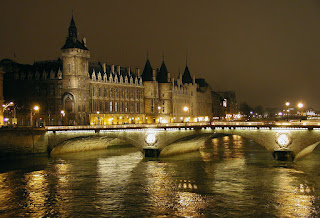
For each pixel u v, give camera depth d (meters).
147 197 59.62
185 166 83.12
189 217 51.06
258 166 80.75
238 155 100.19
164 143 96.00
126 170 79.12
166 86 184.50
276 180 67.88
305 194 59.41
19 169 80.25
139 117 172.75
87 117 142.38
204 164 85.38
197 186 65.44
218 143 140.12
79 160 92.38
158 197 59.53
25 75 143.25
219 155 100.94
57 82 137.75
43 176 73.62
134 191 62.97
